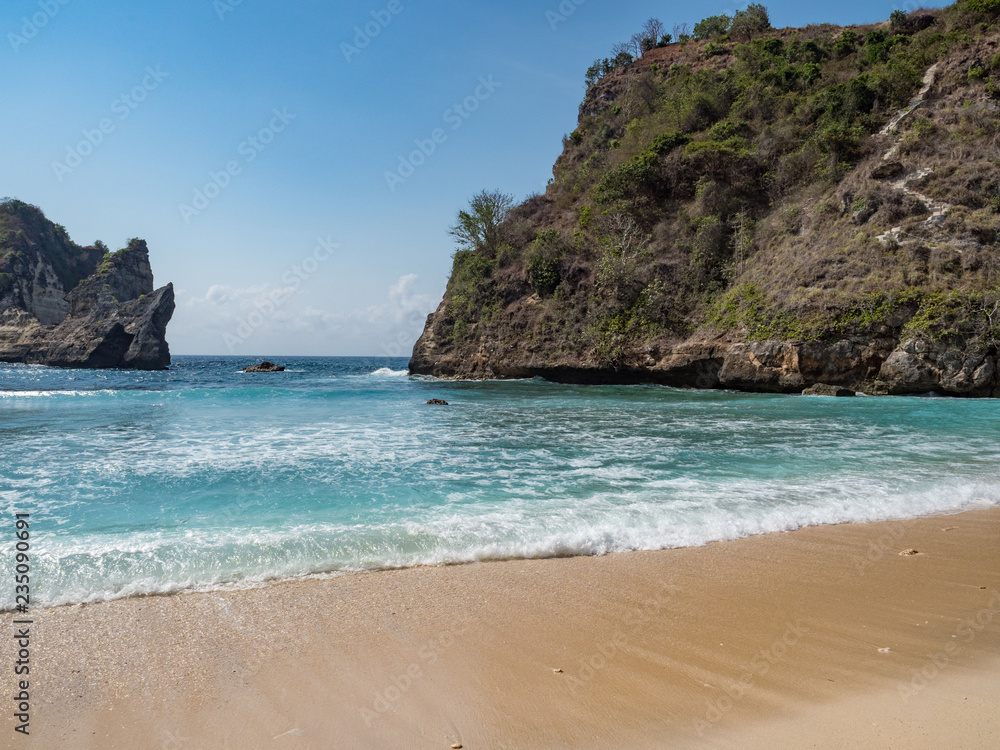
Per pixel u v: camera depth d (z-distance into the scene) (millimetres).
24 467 10273
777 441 13000
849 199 30391
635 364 32969
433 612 4758
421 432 14734
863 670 3816
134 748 3057
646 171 38906
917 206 27750
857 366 25078
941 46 37625
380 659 4008
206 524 6949
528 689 3629
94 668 3869
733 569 5785
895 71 36688
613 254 36188
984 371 22672
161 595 5055
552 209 48719
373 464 10586
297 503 7910
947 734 3061
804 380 26156
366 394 27484
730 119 41594
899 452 11602
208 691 3607
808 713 3309
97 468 10211
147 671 3832
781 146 36281
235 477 9516
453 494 8398
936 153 30547
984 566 5914
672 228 36500
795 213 32531
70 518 7188
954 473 9797
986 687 3559
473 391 29250
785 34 54219
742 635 4363
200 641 4246
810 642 4246
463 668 3885
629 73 59438
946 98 34250
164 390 28141
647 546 6469
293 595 5078
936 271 24969
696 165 37594
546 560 6027
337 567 5715
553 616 4699
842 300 25828
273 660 3986
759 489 8734
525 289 41438
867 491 8656
